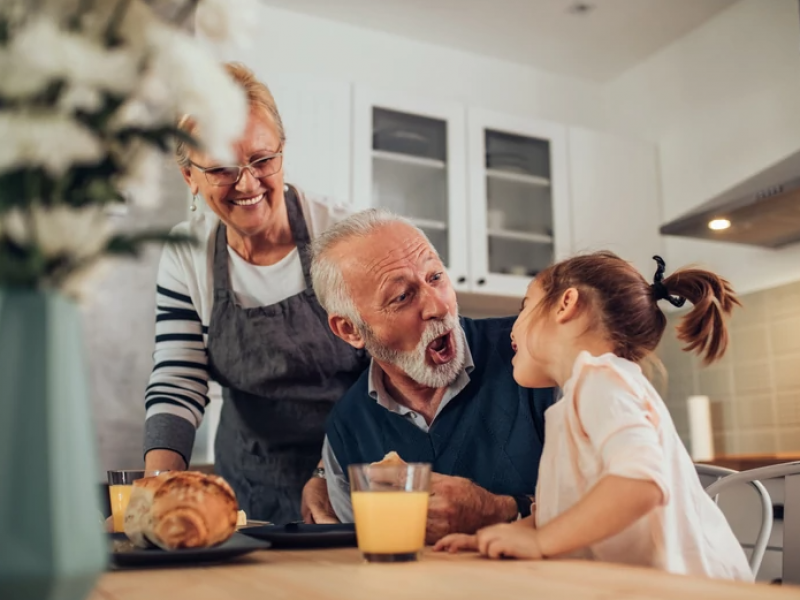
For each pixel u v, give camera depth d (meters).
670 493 0.88
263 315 1.73
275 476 1.80
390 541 0.79
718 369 3.12
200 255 1.76
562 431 0.96
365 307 1.35
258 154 1.58
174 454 1.64
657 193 3.51
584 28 3.32
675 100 3.44
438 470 1.31
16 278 0.49
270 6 3.12
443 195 3.12
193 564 0.82
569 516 0.82
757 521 2.14
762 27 3.07
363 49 3.28
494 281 3.13
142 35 0.50
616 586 0.61
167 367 1.74
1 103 0.47
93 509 0.51
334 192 2.88
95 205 0.52
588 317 1.11
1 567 0.46
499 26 3.29
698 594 0.57
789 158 2.50
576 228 3.33
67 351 0.51
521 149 3.30
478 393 1.34
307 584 0.65
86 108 0.48
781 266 2.94
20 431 0.48
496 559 0.81
